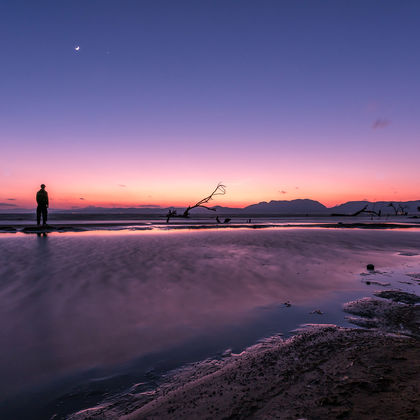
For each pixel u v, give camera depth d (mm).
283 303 4719
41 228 21094
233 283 5871
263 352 3027
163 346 3211
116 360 2908
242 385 2373
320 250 10531
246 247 11133
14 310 4199
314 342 3246
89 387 2473
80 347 3154
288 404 2014
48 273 6465
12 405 2242
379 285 5875
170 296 4973
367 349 2928
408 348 2902
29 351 3047
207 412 2023
